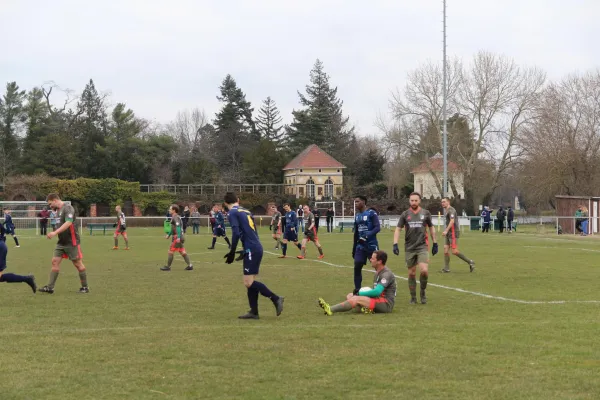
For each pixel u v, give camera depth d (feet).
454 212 62.03
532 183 196.54
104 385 22.49
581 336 30.50
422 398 20.98
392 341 29.45
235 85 367.45
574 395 21.17
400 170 286.66
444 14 171.73
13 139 310.24
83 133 308.19
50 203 47.09
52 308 39.83
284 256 82.48
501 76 212.84
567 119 191.31
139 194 254.68
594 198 141.49
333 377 23.45
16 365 25.12
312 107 360.07
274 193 282.36
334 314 37.52
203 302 42.55
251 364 25.32
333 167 291.17
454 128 220.64
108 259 79.77
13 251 94.89
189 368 24.73
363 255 44.55
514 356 26.48
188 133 408.67
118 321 35.09
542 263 71.72
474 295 45.96
